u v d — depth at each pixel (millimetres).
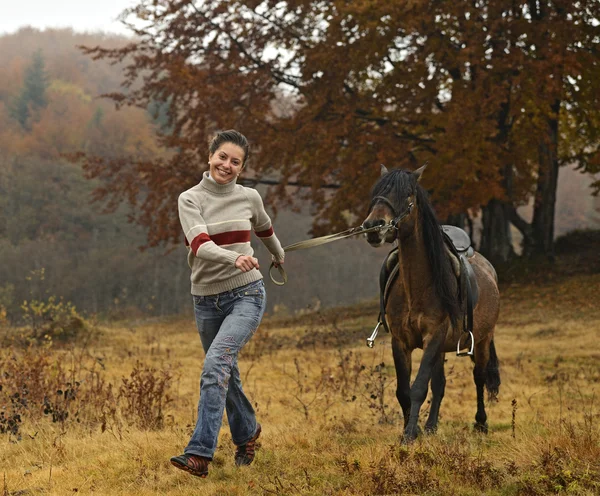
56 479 4523
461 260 5730
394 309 5555
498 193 20078
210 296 4352
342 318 22594
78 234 69750
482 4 21078
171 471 4641
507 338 15383
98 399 7172
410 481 4098
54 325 16125
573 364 11617
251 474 4457
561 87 20359
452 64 21156
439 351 5316
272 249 4660
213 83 23984
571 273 23828
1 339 14758
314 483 4285
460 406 8102
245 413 4621
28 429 6215
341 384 9086
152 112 96688
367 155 21734
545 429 5699
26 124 105875
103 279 60844
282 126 23125
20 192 72250
